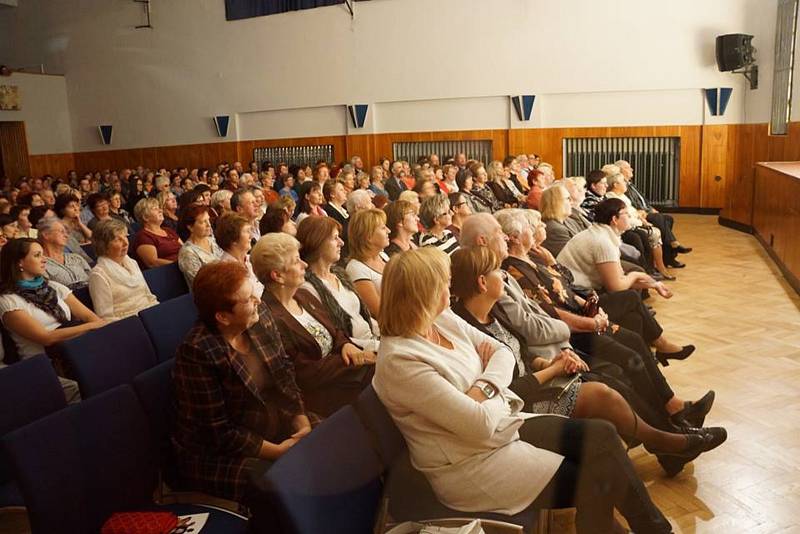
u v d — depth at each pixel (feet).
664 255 22.71
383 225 10.60
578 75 38.60
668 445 6.46
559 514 4.45
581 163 39.65
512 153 40.55
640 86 37.60
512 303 7.88
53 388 8.06
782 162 29.71
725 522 4.51
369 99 42.65
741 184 31.22
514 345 7.65
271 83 41.83
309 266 9.82
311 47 42.63
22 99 28.04
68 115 29.58
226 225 12.36
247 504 4.58
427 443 5.43
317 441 4.78
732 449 6.81
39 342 10.98
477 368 6.10
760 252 25.39
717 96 36.32
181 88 35.22
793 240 19.85
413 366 5.56
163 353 10.01
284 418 7.36
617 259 12.43
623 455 4.01
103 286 12.66
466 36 40.37
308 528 4.33
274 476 4.40
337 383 8.12
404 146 42.78
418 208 14.08
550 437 4.97
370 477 4.96
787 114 30.96
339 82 42.83
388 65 42.06
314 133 43.80
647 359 7.57
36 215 19.04
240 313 7.00
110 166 30.86
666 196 38.50
